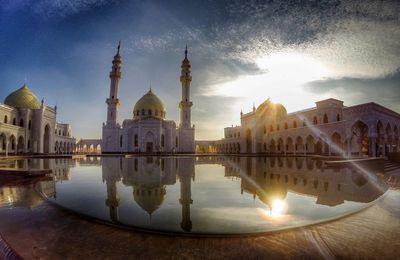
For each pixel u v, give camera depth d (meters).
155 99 69.56
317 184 10.28
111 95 62.22
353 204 6.33
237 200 6.91
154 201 6.74
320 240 3.64
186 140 66.19
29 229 4.20
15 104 50.69
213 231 4.05
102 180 11.48
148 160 30.11
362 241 3.60
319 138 40.62
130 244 3.48
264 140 61.75
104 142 60.62
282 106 63.06
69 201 6.68
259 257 3.04
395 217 5.02
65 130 77.25
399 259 3.00
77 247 3.37
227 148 78.69
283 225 4.45
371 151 29.67
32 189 8.92
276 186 9.57
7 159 32.31
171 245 3.44
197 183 10.41
